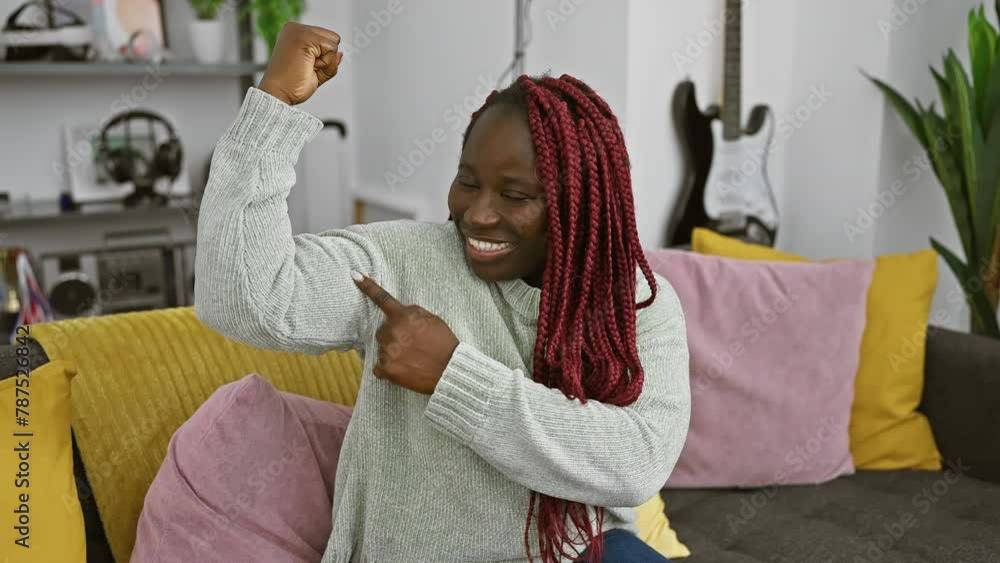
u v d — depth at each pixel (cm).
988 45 206
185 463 107
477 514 97
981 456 170
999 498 162
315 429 120
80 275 274
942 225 246
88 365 119
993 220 205
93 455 116
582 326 94
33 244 290
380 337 87
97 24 273
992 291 208
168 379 124
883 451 174
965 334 180
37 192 288
